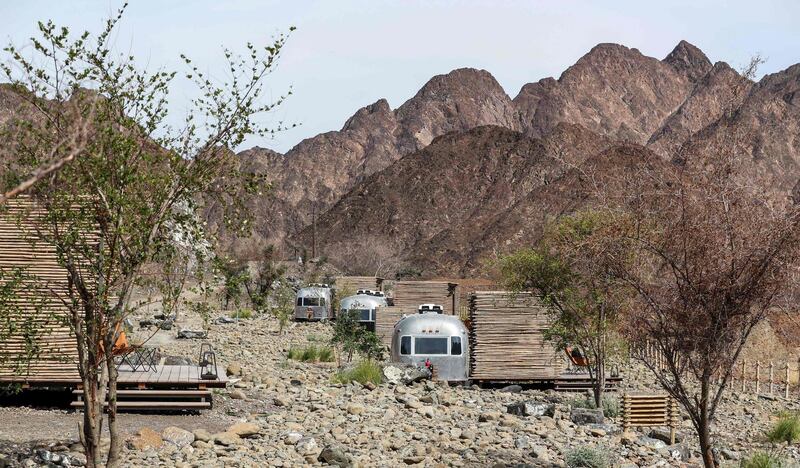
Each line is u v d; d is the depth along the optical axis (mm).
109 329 11273
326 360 32812
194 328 41688
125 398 18547
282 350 36375
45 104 10102
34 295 12477
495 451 16953
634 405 20500
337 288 58375
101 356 11867
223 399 20406
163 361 24094
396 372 25969
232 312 51438
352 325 32750
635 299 12781
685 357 12641
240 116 10961
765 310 12062
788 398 28984
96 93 9312
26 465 13500
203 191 11008
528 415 21453
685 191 12055
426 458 15922
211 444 15797
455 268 145250
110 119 10469
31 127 10000
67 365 16812
